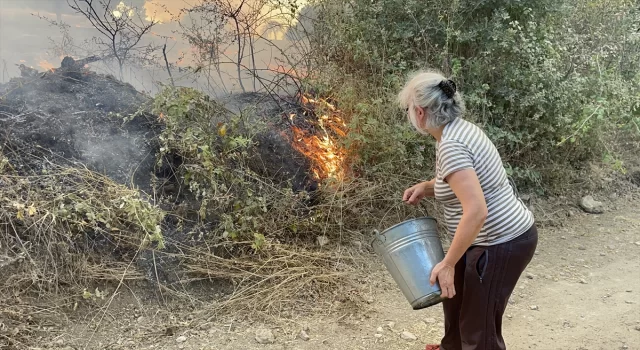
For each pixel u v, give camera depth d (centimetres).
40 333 312
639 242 474
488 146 246
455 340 289
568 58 554
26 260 335
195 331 328
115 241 369
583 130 519
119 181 394
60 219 347
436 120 244
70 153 398
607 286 401
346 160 465
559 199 552
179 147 403
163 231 386
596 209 536
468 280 253
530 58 512
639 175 609
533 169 545
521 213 254
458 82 516
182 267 372
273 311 351
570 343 330
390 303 370
